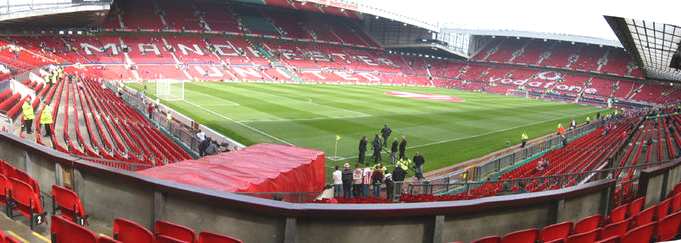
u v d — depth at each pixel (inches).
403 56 3683.6
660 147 936.3
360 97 1984.5
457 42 3799.2
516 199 216.8
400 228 193.8
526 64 3440.0
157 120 978.7
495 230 218.8
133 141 693.9
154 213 211.8
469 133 1239.5
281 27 3208.7
